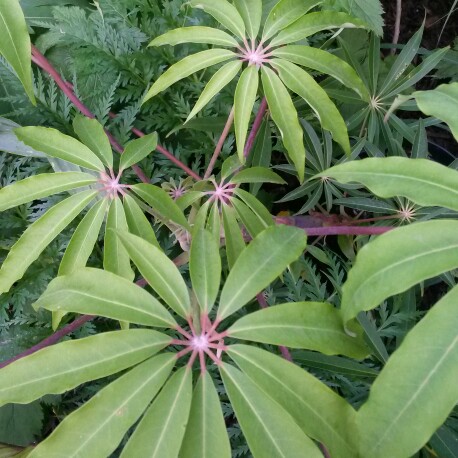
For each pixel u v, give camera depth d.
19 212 0.80
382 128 0.83
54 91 0.84
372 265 0.35
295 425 0.37
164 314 0.42
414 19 1.26
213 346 0.41
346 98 0.81
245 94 0.55
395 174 0.39
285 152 0.85
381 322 0.76
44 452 0.37
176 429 0.37
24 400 0.38
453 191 0.38
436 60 0.80
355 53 0.97
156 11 0.87
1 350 0.76
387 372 0.32
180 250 0.86
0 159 0.81
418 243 0.35
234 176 0.63
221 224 0.69
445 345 0.32
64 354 0.40
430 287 0.99
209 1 0.58
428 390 0.32
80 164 0.57
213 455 0.37
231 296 0.41
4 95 0.87
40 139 0.56
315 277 0.77
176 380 0.39
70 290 0.42
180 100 0.87
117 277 0.43
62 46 0.90
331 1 0.86
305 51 0.56
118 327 0.80
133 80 0.88
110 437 0.37
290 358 0.57
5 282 0.54
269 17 0.57
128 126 0.84
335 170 0.40
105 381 0.76
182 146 0.94
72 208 0.56
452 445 0.57
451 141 1.18
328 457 0.50
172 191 0.78
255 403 0.38
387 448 0.31
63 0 0.91
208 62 0.57
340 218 0.83
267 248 0.42
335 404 0.37
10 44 0.50
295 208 1.01
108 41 0.86
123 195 0.57
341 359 0.65
